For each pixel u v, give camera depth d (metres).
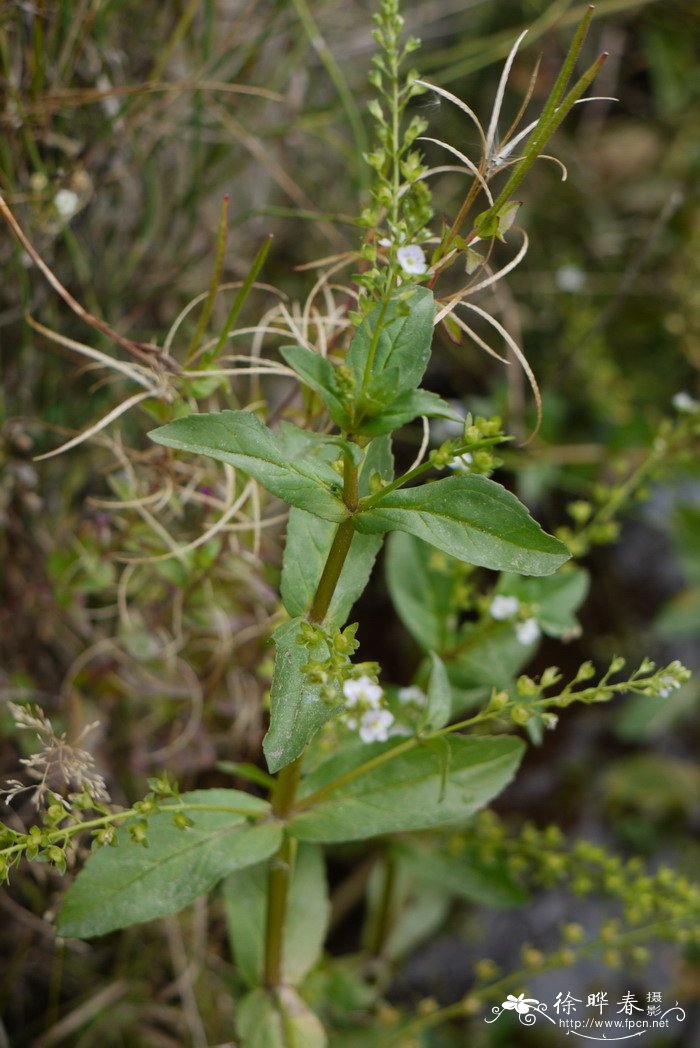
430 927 0.59
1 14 0.51
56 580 0.54
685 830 0.69
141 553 0.54
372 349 0.42
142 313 0.58
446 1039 0.61
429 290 0.44
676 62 0.72
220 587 0.54
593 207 0.72
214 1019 0.56
